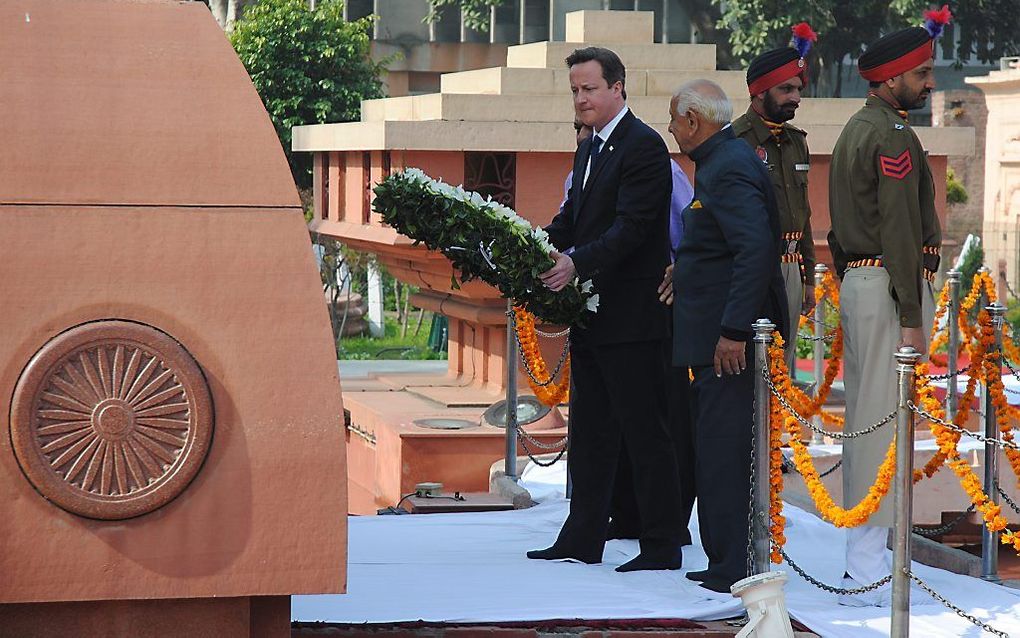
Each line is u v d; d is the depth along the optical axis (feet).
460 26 111.24
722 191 17.35
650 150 18.47
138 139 11.64
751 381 17.53
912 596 18.16
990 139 98.99
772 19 84.69
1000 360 21.04
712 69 39.68
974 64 128.88
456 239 17.95
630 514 20.94
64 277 11.40
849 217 17.95
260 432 11.65
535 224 37.06
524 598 17.07
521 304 18.79
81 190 11.50
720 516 17.52
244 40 74.59
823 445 31.73
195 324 11.59
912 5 86.07
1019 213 95.61
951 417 31.04
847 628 16.58
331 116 75.41
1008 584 21.20
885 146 17.51
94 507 11.34
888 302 17.66
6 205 11.37
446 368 49.21
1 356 11.25
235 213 11.71
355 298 75.77
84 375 11.36
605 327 18.67
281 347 11.71
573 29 39.81
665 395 18.92
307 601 16.74
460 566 19.10
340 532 11.75
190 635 11.79
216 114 11.80
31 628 11.57
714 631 15.98
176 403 11.49
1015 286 93.81
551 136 36.81
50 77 11.60
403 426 35.91
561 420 36.29
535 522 22.52
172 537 11.53
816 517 23.04
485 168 36.88
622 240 18.22
